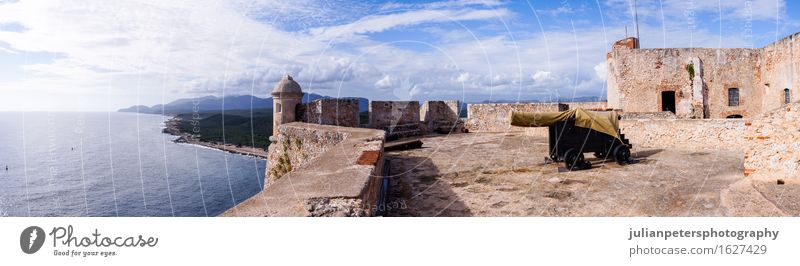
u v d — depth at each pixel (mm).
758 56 17891
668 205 5320
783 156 6008
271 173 11500
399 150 11227
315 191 3391
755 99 17922
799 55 14789
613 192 6008
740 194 5512
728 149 10227
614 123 8297
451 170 7914
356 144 6457
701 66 18078
